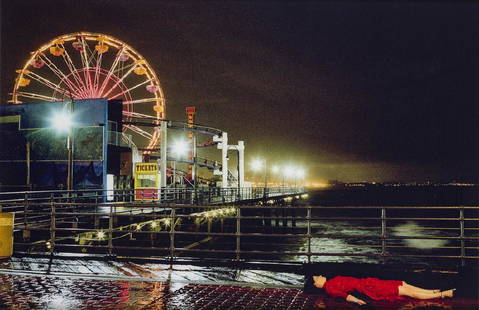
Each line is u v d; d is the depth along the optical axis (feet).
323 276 28.66
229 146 203.31
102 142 119.65
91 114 121.60
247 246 140.46
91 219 75.87
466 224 228.63
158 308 24.21
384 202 500.33
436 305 24.03
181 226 106.83
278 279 29.96
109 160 122.52
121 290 27.86
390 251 129.18
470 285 26.09
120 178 124.57
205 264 34.55
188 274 31.60
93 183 119.65
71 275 31.71
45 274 32.17
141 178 111.24
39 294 27.04
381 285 25.34
